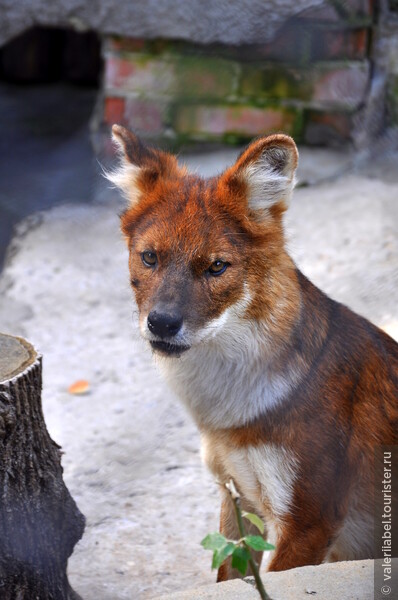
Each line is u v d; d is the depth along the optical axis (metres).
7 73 13.90
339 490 4.08
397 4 9.22
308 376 4.06
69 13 9.30
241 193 4.12
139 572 4.92
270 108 9.38
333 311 4.36
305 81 9.27
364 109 9.28
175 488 5.66
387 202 8.34
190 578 4.85
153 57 9.37
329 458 4.02
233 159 9.24
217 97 9.40
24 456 3.96
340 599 3.35
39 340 7.39
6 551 3.90
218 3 9.02
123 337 7.44
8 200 9.75
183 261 4.01
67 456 6.00
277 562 4.06
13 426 3.85
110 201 9.47
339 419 4.06
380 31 9.19
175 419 6.38
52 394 6.72
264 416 4.04
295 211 8.45
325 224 8.12
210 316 3.98
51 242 8.87
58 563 4.22
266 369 4.05
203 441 4.38
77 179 10.10
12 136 11.66
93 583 4.80
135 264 4.20
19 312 7.78
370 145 9.25
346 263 7.49
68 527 4.29
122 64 9.42
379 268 7.27
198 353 4.12
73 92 13.55
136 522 5.36
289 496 4.03
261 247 4.10
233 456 4.17
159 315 3.87
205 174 8.95
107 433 6.25
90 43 13.59
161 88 9.44
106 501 5.57
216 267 4.01
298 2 8.91
